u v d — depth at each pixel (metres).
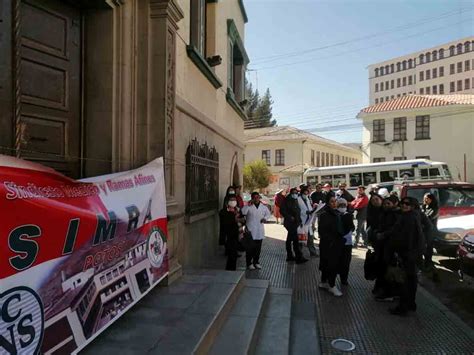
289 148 42.72
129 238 3.69
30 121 3.81
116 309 3.35
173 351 3.04
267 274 8.15
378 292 6.54
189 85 7.35
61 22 4.27
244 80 14.92
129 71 4.87
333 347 4.66
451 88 113.50
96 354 2.98
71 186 2.82
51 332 2.48
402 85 125.25
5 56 3.34
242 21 14.57
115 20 4.67
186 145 7.18
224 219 7.73
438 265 9.16
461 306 6.32
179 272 5.36
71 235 2.71
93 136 4.63
